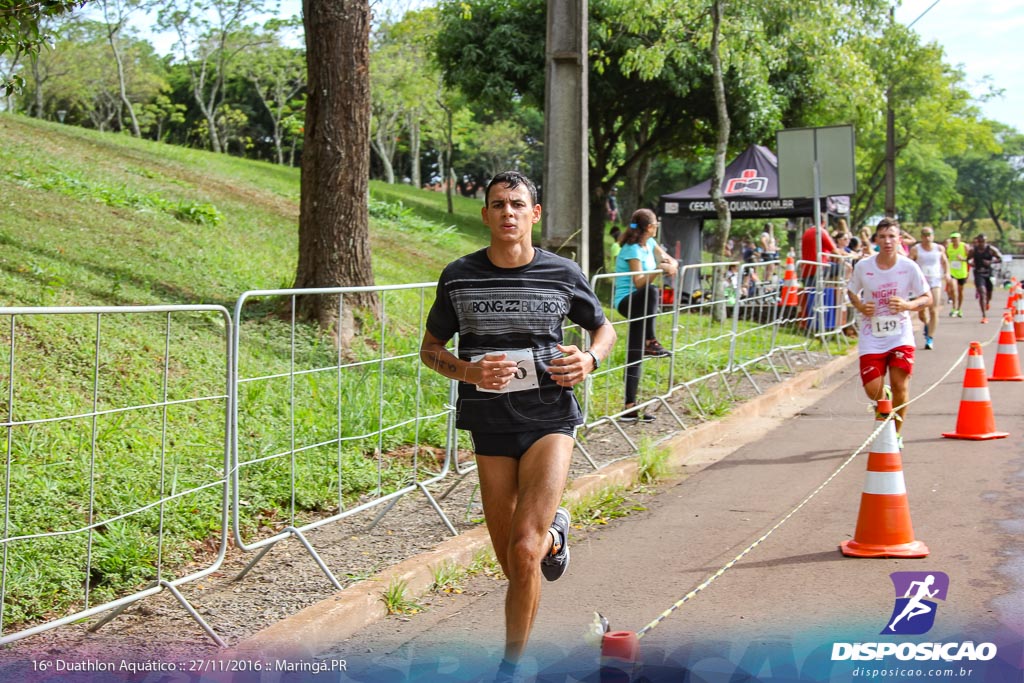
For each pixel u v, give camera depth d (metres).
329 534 5.81
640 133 29.45
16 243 10.02
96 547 4.95
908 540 5.45
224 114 55.12
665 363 10.01
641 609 4.72
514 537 3.72
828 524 6.12
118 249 11.14
